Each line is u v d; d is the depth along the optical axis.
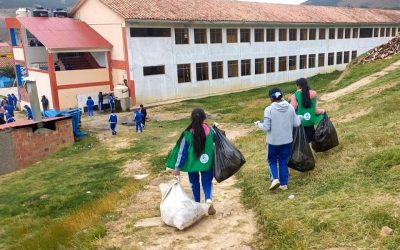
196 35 30.64
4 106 26.36
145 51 27.75
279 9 39.31
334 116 12.36
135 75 27.47
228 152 5.62
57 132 18.08
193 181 5.93
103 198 9.29
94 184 11.71
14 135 16.73
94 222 6.38
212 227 5.39
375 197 4.91
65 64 28.89
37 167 15.74
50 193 11.41
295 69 39.38
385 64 21.73
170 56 29.20
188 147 5.63
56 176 13.49
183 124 21.19
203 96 31.66
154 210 6.70
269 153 6.00
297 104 6.67
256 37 35.00
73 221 7.18
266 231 4.95
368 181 5.55
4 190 12.69
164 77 29.19
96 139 19.17
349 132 8.60
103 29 28.75
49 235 6.50
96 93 27.83
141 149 16.25
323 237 4.28
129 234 5.51
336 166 6.56
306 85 6.60
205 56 31.38
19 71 32.22
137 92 27.80
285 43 37.59
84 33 28.52
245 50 34.19
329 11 44.06
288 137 5.84
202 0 34.25
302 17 38.88
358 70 22.91
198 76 31.39
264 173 7.50
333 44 42.66
